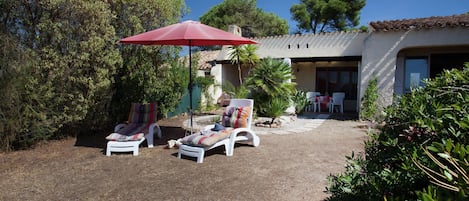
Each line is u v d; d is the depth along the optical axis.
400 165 2.04
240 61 14.53
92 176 5.01
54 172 5.22
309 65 16.52
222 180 4.79
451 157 1.32
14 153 6.53
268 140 7.92
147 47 8.93
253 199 4.05
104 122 8.91
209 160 5.97
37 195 4.21
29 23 6.89
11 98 6.30
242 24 27.94
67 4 6.72
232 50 14.79
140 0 8.19
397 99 3.47
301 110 14.09
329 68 16.08
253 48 14.03
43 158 6.16
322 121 11.41
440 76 3.01
